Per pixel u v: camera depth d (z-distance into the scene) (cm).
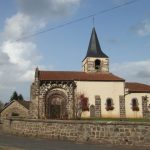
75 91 5806
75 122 2478
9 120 3288
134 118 5738
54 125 2642
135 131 2189
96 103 5819
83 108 5756
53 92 5756
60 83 5778
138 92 5988
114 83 5922
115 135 2252
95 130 2348
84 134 2409
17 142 2447
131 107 5938
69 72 6122
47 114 5688
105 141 2289
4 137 2848
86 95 5816
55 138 2619
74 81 5822
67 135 2527
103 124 2311
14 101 7156
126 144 2205
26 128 2962
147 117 5922
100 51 6631
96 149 2045
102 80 5894
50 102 5734
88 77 5947
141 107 5969
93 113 5778
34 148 2095
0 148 2075
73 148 2091
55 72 6050
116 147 2138
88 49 6706
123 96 5916
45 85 5744
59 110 5747
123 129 2228
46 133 2712
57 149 2048
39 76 5841
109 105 5859
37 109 5669
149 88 6100
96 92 5850
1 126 3600
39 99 5694
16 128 3133
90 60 6488
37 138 2720
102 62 6512
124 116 5866
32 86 5853
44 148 2092
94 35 6812
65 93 5784
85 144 2289
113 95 5891
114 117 5816
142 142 2158
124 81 5947
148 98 6000
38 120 2812
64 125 2556
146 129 2158
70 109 5750
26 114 6988
